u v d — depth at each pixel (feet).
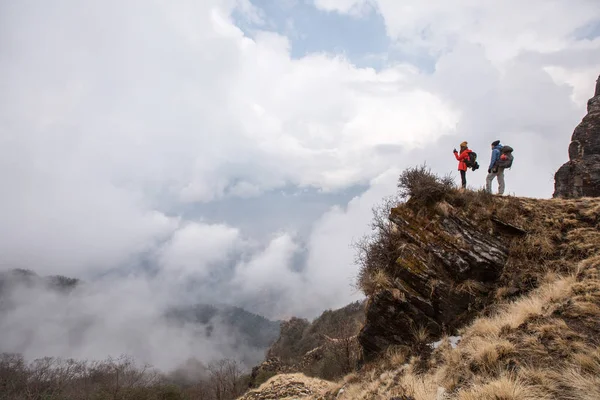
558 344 19.97
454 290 31.91
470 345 24.17
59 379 172.35
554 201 37.04
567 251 30.60
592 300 22.63
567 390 16.61
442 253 33.65
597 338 19.35
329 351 113.50
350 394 32.01
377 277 35.68
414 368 28.25
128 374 155.02
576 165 62.13
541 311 24.00
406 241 36.47
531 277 30.07
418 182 37.65
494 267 31.96
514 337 22.50
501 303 29.27
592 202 35.53
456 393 20.22
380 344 35.86
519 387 17.26
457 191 37.32
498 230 34.01
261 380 145.59
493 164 42.34
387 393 26.07
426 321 32.58
